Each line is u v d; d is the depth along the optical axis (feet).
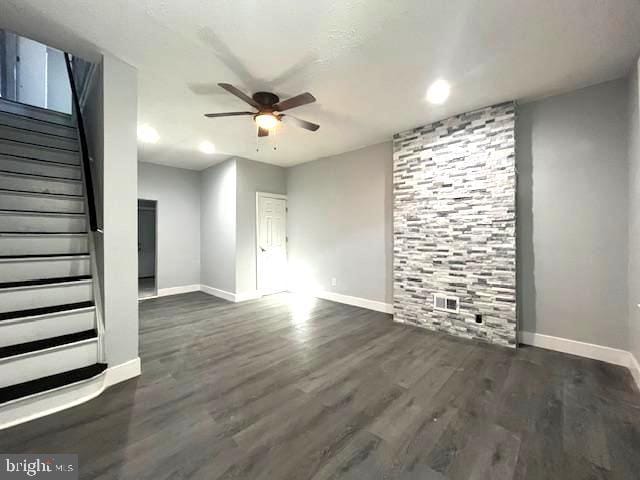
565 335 9.16
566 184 9.04
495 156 9.87
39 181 9.66
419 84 8.56
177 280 18.60
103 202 7.14
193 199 19.39
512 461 4.83
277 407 6.32
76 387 6.35
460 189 10.69
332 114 10.64
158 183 17.84
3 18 5.95
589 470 4.64
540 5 5.57
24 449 5.00
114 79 7.32
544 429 5.62
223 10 5.75
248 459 4.84
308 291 17.76
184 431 5.52
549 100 9.30
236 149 15.07
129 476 4.47
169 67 7.70
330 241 16.49
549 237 9.35
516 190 9.75
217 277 17.92
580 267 8.86
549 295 9.39
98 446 5.10
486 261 10.12
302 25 6.15
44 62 16.28
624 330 8.21
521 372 7.90
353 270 15.39
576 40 6.59
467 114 10.47
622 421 5.83
